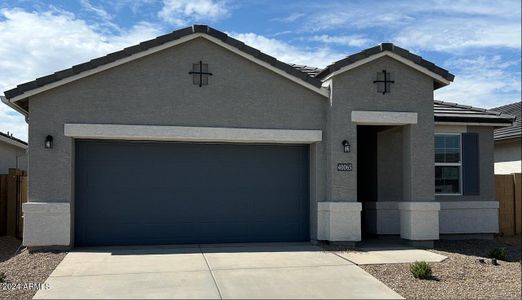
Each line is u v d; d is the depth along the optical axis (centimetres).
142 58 1207
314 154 1295
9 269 983
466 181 1548
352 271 984
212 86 1238
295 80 1266
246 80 1255
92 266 998
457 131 1550
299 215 1323
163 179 1255
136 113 1197
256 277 924
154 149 1255
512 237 1595
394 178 1477
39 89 1148
